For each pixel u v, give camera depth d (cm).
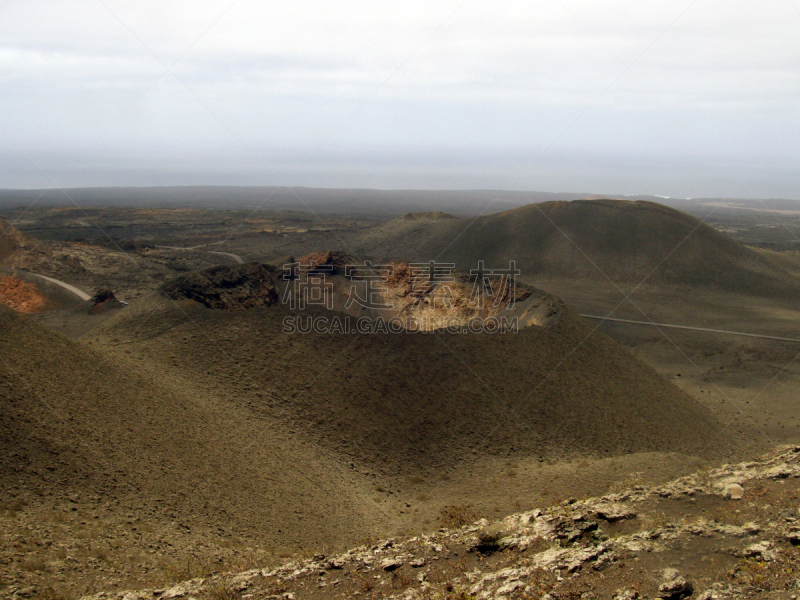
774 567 1218
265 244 16362
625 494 1814
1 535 1748
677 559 1323
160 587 1614
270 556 2023
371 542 2100
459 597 1315
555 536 1548
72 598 1512
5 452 2205
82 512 2044
